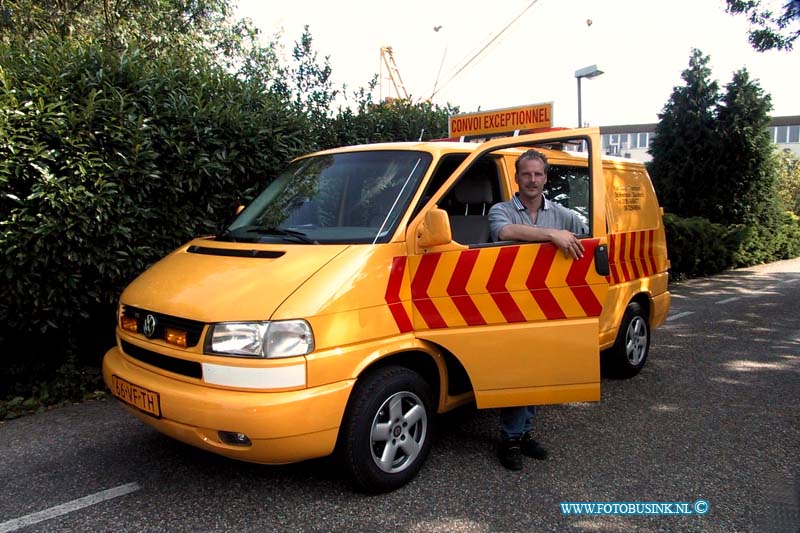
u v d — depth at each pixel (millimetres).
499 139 3879
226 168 5688
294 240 3732
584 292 3646
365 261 3363
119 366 3561
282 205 4238
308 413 3006
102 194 4863
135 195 5199
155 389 3189
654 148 17406
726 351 6812
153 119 5289
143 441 4250
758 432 4453
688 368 6133
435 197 3715
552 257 3617
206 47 12914
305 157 4801
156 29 11883
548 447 4188
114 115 4984
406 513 3285
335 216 3885
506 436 3828
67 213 4750
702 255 13828
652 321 5965
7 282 4734
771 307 9695
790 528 3168
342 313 3189
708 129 16406
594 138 3691
